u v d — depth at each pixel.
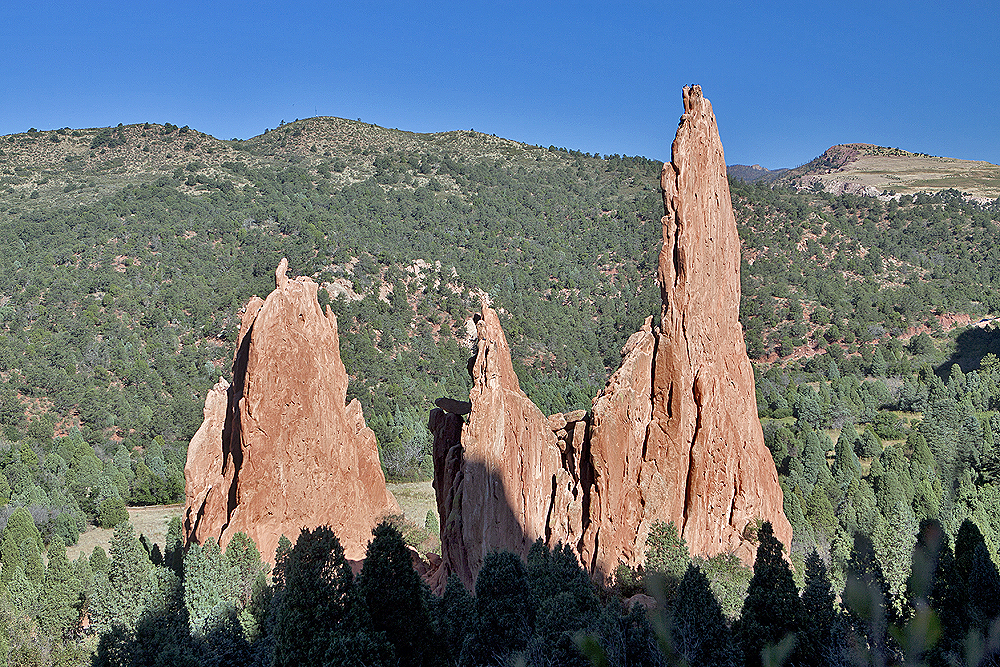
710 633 33.19
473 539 43.62
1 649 48.78
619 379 44.00
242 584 47.59
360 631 33.81
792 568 44.84
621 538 43.03
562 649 33.53
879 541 51.59
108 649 40.75
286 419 51.84
